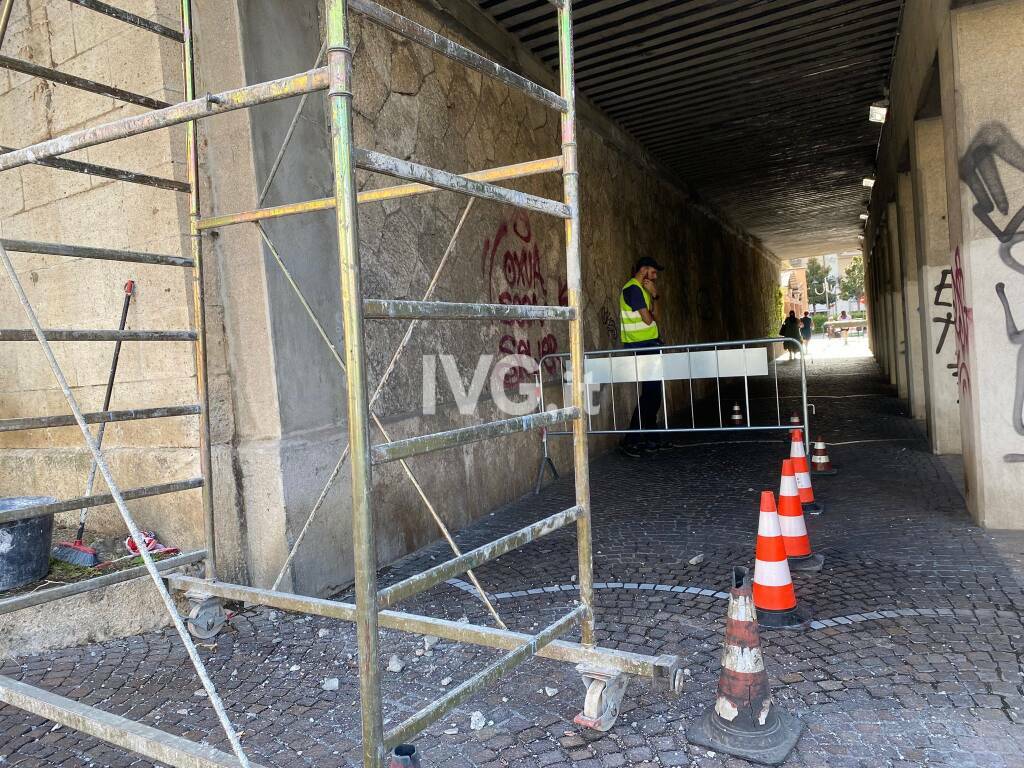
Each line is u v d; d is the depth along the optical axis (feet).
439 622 9.19
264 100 6.49
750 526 16.84
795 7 23.34
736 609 8.05
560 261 25.61
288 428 13.29
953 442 23.24
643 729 8.42
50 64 14.69
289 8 13.98
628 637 11.03
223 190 13.09
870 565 13.56
